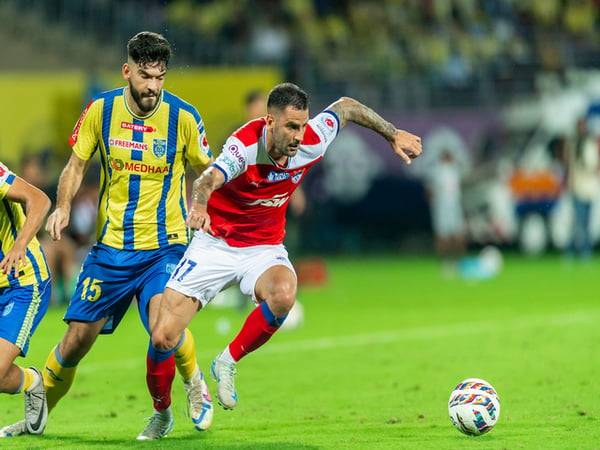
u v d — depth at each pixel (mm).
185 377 21406
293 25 90250
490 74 81750
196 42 86938
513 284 59125
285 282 20188
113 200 21172
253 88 60375
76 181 20859
